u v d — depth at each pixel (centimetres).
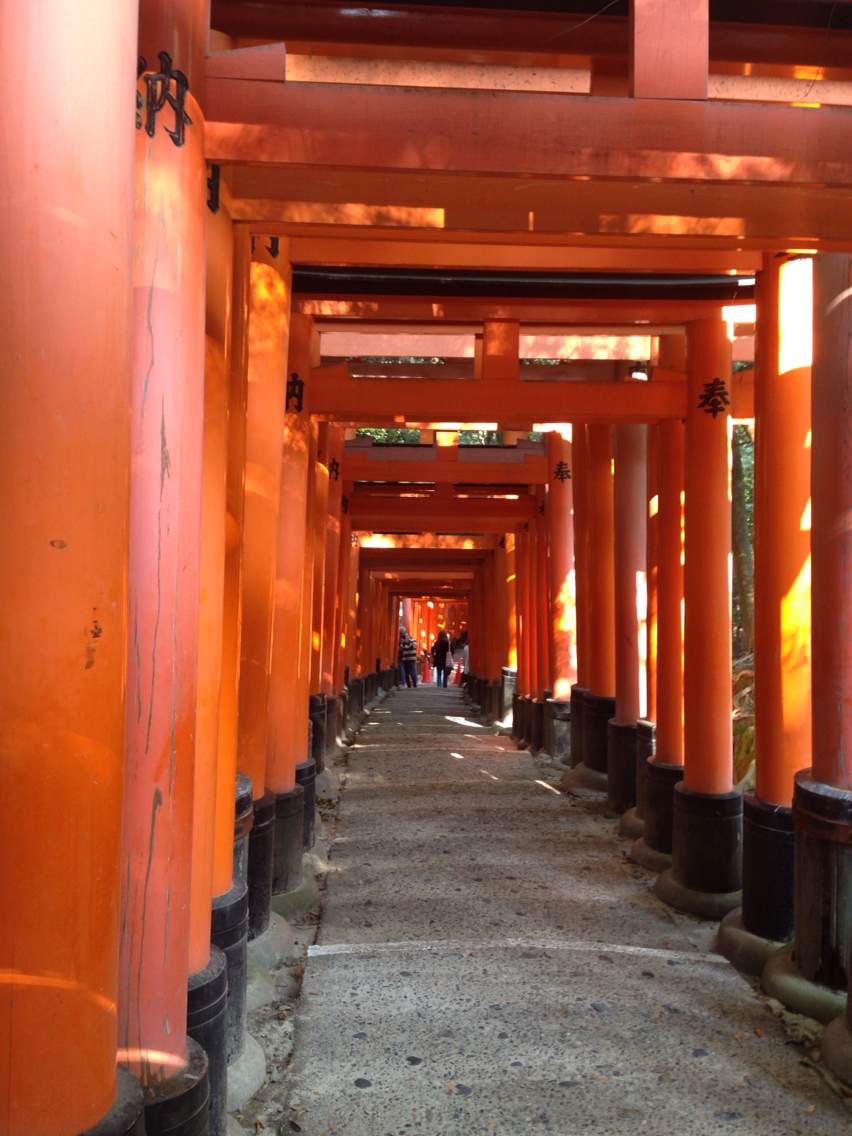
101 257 199
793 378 505
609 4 414
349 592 1733
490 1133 332
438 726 1681
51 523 192
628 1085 364
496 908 591
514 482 1180
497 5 415
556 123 299
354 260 530
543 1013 424
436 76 462
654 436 817
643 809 773
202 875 317
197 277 272
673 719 701
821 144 306
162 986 261
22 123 191
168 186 262
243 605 496
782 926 487
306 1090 360
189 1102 260
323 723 992
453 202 332
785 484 507
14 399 191
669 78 303
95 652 198
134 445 257
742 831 550
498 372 678
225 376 332
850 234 340
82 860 198
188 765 269
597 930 552
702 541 614
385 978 463
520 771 1111
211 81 289
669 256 519
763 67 443
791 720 501
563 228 339
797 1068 380
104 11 199
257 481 505
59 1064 196
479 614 2159
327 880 650
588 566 1004
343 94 293
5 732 191
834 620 432
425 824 820
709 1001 440
